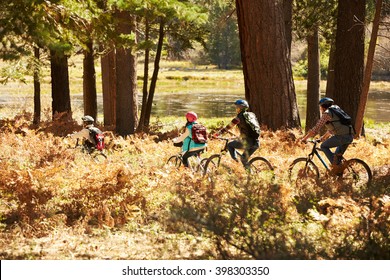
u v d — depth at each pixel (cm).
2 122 2381
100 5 2117
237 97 8538
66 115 2756
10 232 941
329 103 1233
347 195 1013
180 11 2114
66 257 792
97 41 1925
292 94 2142
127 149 1859
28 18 1532
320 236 809
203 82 12238
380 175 1198
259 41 2111
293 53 12031
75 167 1176
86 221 970
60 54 1641
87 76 3109
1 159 1485
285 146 1627
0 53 1562
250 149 1254
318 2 3052
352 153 1563
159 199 1089
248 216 792
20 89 8112
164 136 2245
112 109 3362
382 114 5878
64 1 1711
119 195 1058
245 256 715
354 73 2380
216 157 1302
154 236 895
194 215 721
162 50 3306
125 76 2827
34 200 1001
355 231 761
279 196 888
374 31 2302
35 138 1792
